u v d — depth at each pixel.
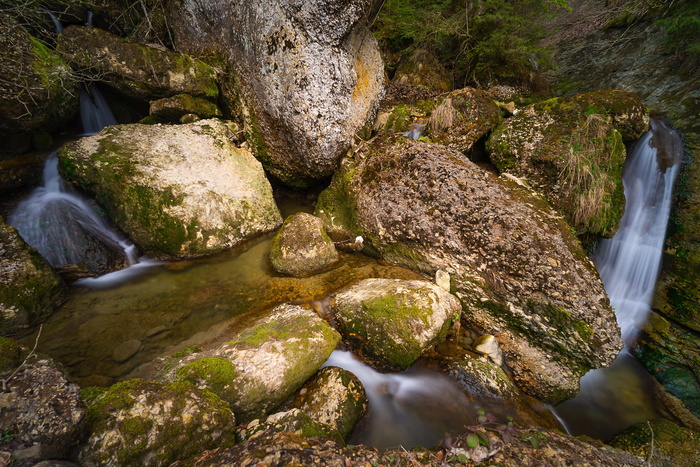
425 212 4.39
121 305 3.76
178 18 5.90
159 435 2.02
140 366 3.07
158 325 3.54
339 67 4.96
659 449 3.05
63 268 3.99
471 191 4.38
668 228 4.82
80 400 1.91
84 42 4.79
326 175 5.78
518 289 3.71
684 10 6.00
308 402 2.82
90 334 3.36
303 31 4.51
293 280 4.31
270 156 5.77
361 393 3.00
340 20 4.57
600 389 3.88
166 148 4.90
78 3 5.56
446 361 3.40
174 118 5.64
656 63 6.93
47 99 4.30
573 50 9.11
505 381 3.32
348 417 2.77
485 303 3.88
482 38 7.78
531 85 7.78
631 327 4.64
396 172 4.89
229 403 2.54
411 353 3.15
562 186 4.96
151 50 5.10
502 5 7.05
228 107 6.01
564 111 5.48
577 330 3.47
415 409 3.07
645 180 5.36
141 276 4.23
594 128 5.17
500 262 3.85
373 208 4.82
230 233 4.81
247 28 4.98
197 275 4.32
